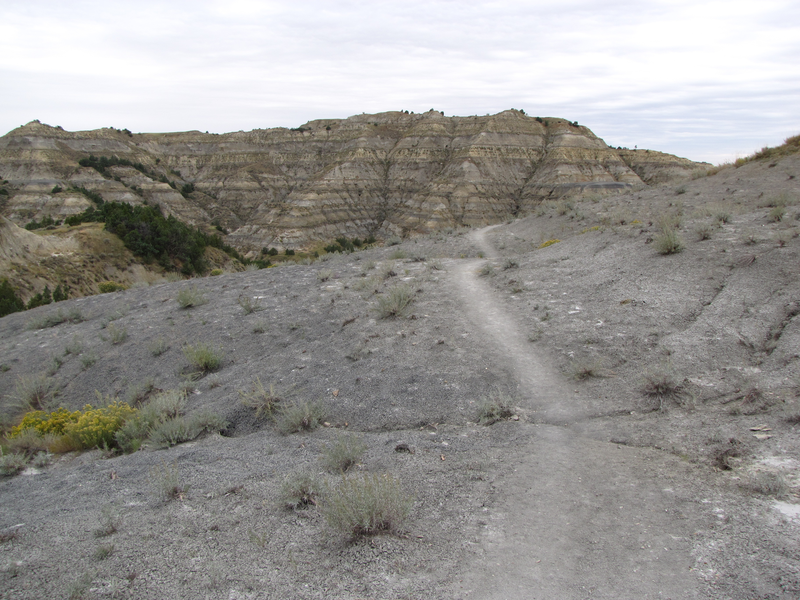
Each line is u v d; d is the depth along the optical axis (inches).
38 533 173.3
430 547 149.9
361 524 156.7
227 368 398.0
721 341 280.4
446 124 6368.1
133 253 2098.9
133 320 563.5
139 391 380.5
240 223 5994.1
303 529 163.2
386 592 130.2
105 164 5718.5
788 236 393.7
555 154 5182.1
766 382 232.7
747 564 127.6
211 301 596.7
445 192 4916.3
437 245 958.4
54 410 393.7
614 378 271.3
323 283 610.5
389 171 5999.0
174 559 149.6
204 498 191.2
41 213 4106.8
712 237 454.3
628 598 121.9
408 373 318.3
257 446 249.9
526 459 205.2
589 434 224.2
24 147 5413.4
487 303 439.5
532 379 287.6
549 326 357.4
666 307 339.6
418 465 207.0
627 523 153.9
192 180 7263.8
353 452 216.5
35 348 538.0
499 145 5433.1
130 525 172.9
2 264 1644.9
